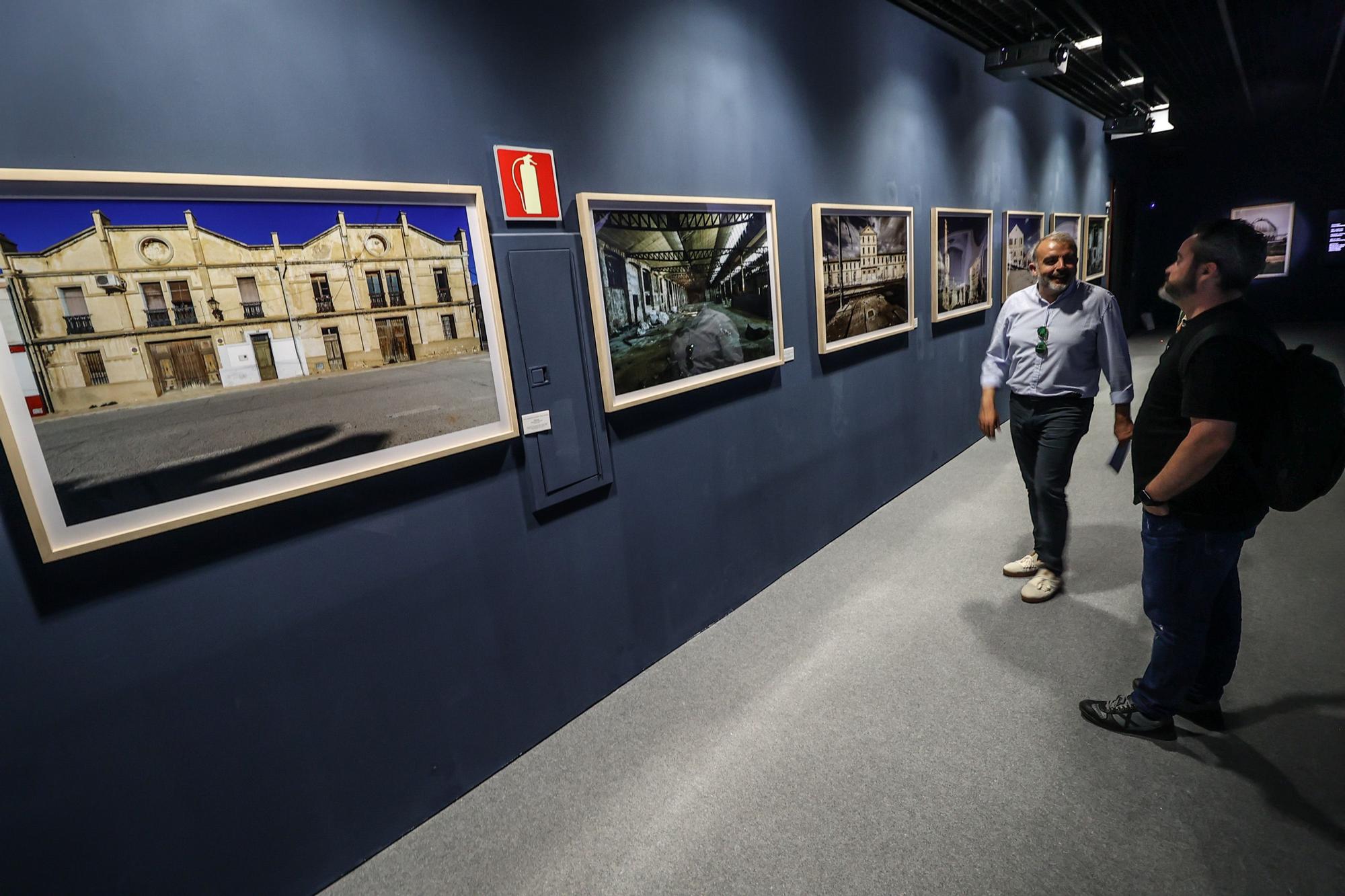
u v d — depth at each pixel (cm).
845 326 318
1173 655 168
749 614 271
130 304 115
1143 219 1012
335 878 158
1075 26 429
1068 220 613
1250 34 514
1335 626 226
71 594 115
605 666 221
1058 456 250
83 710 118
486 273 166
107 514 115
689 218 224
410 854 165
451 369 163
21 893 115
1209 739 180
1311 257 939
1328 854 143
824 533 329
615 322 202
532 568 192
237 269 126
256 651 138
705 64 228
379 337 148
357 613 154
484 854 163
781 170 267
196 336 122
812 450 311
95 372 112
